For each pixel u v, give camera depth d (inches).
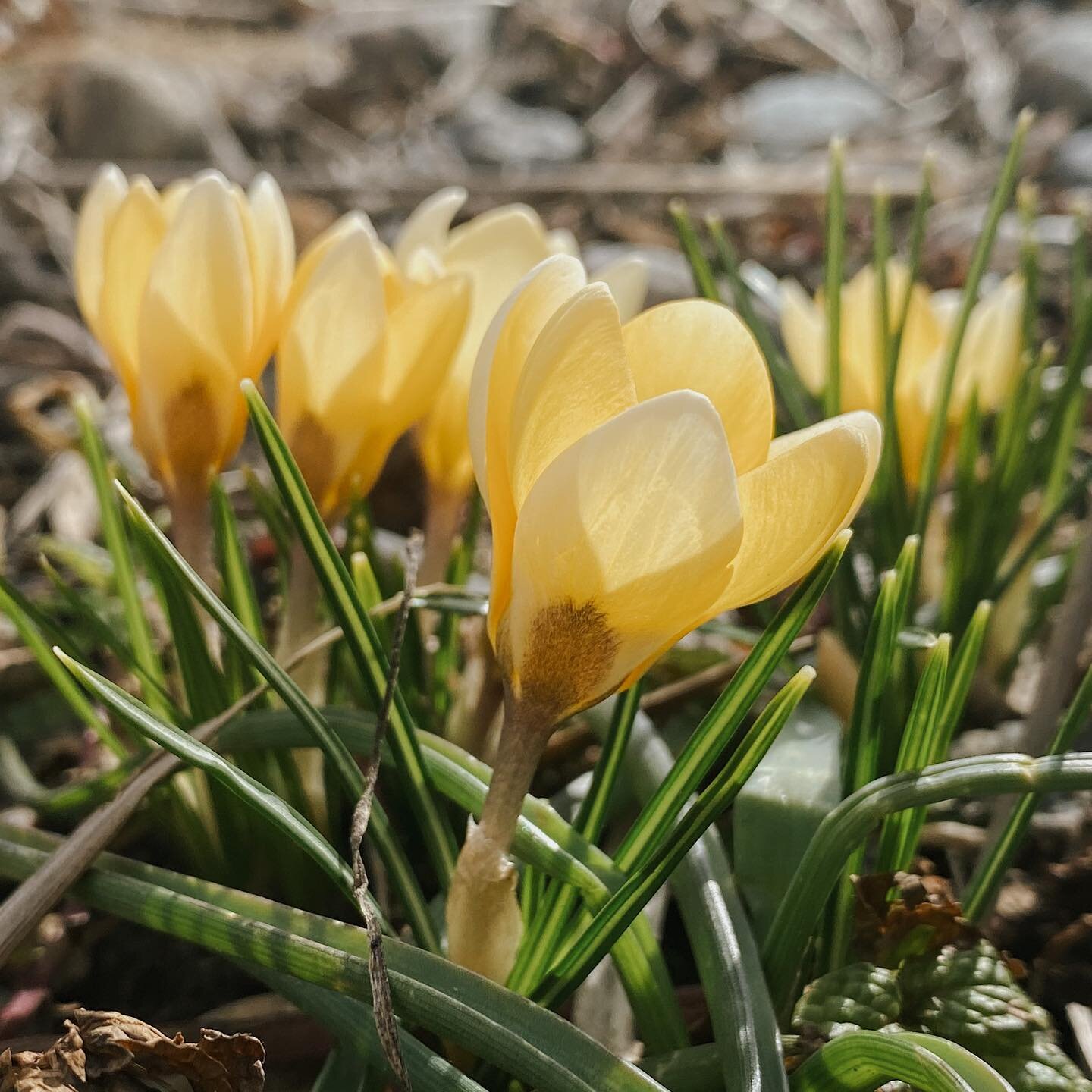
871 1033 11.8
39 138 31.5
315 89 37.6
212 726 13.0
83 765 15.1
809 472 11.2
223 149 32.3
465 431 14.0
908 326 15.4
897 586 12.7
